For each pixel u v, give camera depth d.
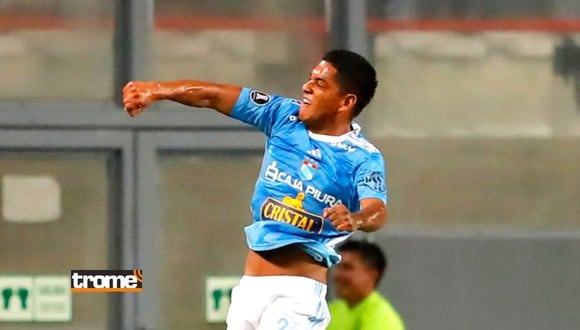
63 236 33.09
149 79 33.25
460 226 33.25
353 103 21.14
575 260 33.22
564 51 33.62
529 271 33.16
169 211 33.16
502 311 33.09
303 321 21.02
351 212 20.47
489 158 33.44
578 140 33.56
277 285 21.03
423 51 33.44
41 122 32.91
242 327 21.25
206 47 33.38
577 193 33.47
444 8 33.53
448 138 33.41
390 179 33.25
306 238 20.94
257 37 33.44
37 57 33.25
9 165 33.00
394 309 32.81
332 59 21.16
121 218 33.03
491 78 33.53
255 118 21.30
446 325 32.94
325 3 33.41
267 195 21.09
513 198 33.44
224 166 33.28
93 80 33.28
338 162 20.86
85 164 33.19
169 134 33.06
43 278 33.00
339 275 27.11
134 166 33.03
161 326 33.00
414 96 33.38
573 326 33.16
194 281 33.16
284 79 33.41
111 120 33.03
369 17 33.38
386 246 32.88
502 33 33.62
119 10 33.34
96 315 33.06
